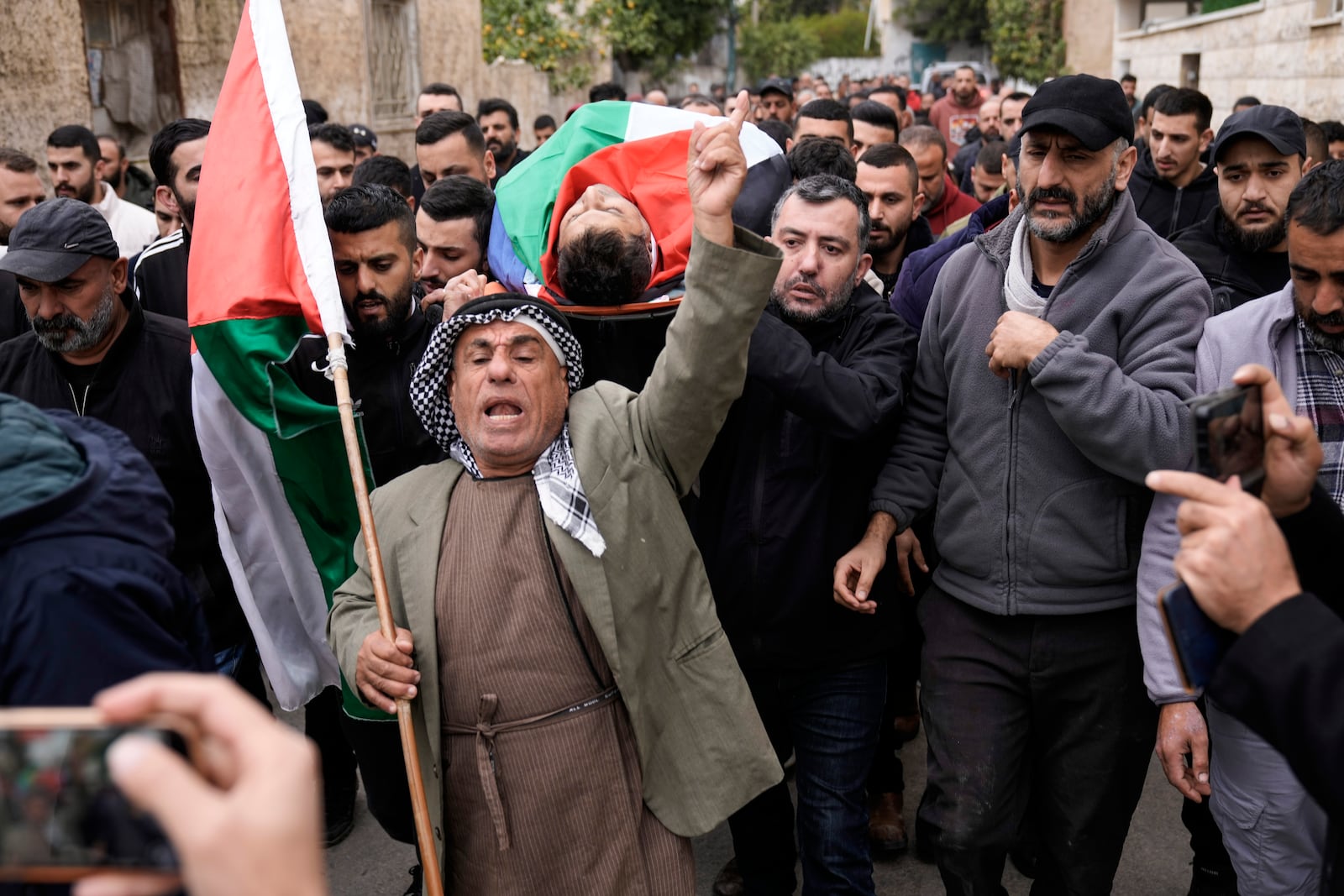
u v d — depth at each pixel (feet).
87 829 2.91
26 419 5.09
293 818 2.68
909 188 14.19
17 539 4.76
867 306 9.98
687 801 7.72
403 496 7.99
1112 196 8.92
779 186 11.45
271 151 9.37
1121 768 9.14
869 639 9.61
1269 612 4.35
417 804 7.40
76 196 19.01
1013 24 85.35
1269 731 4.37
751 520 9.42
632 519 7.53
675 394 7.55
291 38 33.09
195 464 10.64
